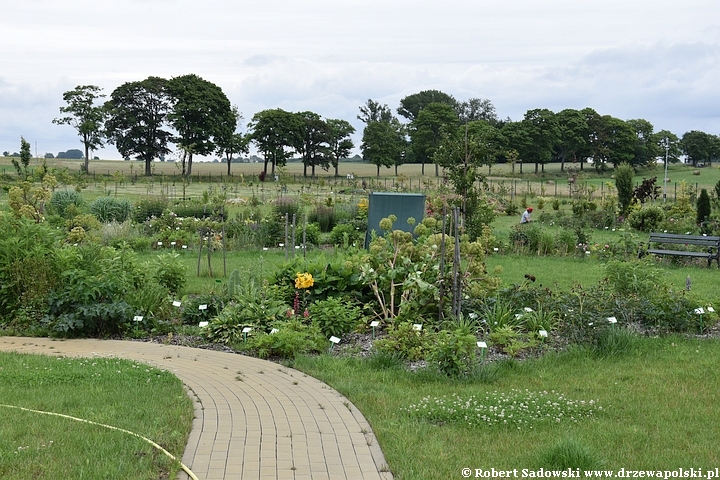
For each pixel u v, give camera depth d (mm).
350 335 9172
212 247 19250
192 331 9414
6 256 9758
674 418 6027
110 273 9766
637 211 27438
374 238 9898
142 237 20484
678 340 8969
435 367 7414
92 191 50688
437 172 100500
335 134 98250
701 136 115875
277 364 7828
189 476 4531
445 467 4824
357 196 45688
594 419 5980
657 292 10289
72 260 9914
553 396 6531
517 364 7766
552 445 5188
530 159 95500
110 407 5848
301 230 20391
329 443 5246
